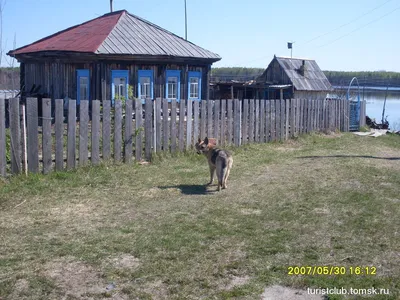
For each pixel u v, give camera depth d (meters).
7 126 13.20
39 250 4.95
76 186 7.72
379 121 31.39
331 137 16.20
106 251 4.96
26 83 19.34
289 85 25.88
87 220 6.05
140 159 9.88
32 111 8.00
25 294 3.98
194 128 11.09
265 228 5.85
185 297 3.98
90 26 19.80
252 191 7.82
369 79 51.97
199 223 6.00
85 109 8.78
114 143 9.38
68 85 16.69
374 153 12.65
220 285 4.22
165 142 10.41
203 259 4.79
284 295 4.07
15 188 7.30
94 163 9.03
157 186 8.02
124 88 16.56
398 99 73.69
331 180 8.78
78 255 4.83
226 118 12.09
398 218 6.33
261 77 28.81
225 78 35.78
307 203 7.08
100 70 15.91
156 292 4.07
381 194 7.70
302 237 5.53
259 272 4.51
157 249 5.04
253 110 12.99
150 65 17.14
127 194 7.42
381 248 5.19
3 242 5.16
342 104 18.23
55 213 6.31
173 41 18.77
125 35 17.69
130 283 4.23
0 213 6.24
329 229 5.84
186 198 7.30
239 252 5.00
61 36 19.27
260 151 12.20
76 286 4.15
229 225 5.95
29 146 7.99
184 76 18.20
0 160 7.65
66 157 8.60
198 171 9.33
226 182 8.48
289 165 10.35
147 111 9.94
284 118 14.34
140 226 5.84
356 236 5.58
